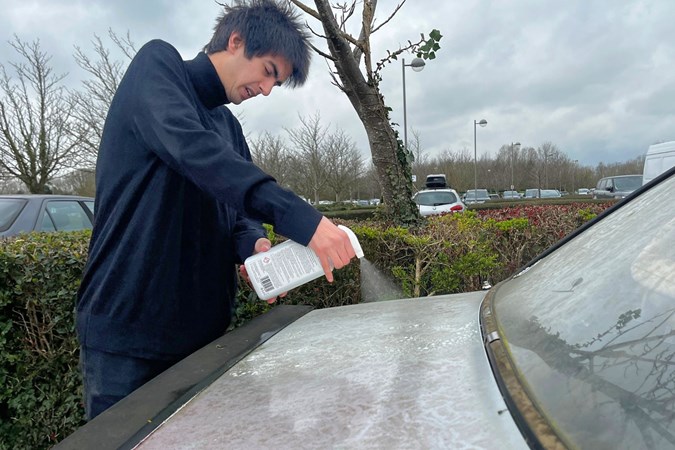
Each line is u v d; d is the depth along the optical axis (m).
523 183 61.19
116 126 1.47
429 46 4.13
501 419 0.77
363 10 4.00
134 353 1.51
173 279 1.53
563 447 0.67
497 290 1.50
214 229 1.64
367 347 1.16
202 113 1.57
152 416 0.93
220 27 1.60
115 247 1.50
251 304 2.84
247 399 0.97
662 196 1.32
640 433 0.66
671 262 0.99
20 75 18.33
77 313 1.61
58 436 2.71
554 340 0.95
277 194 1.21
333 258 1.21
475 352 1.05
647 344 0.82
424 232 3.79
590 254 1.30
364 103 4.14
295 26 1.61
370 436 0.77
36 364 2.67
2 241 3.18
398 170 4.35
